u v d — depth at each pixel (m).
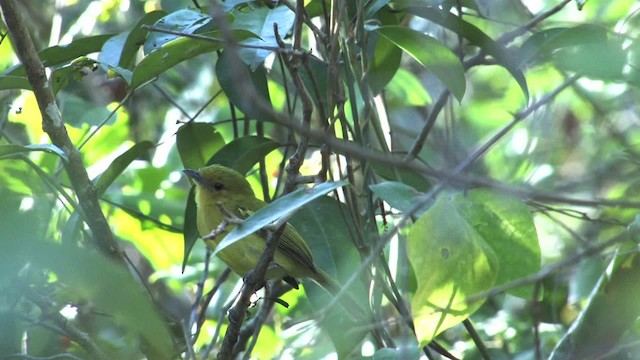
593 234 10.05
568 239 11.93
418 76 15.96
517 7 12.01
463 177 5.96
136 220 13.40
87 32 13.98
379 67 10.11
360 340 9.21
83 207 8.89
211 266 13.59
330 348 10.98
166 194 13.93
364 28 8.97
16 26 8.36
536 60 10.23
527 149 12.48
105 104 14.22
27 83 9.20
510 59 9.67
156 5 14.46
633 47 8.16
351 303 9.38
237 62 4.88
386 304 11.55
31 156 12.12
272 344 12.19
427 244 7.04
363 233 9.44
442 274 7.09
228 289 13.65
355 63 9.03
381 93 10.95
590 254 7.17
